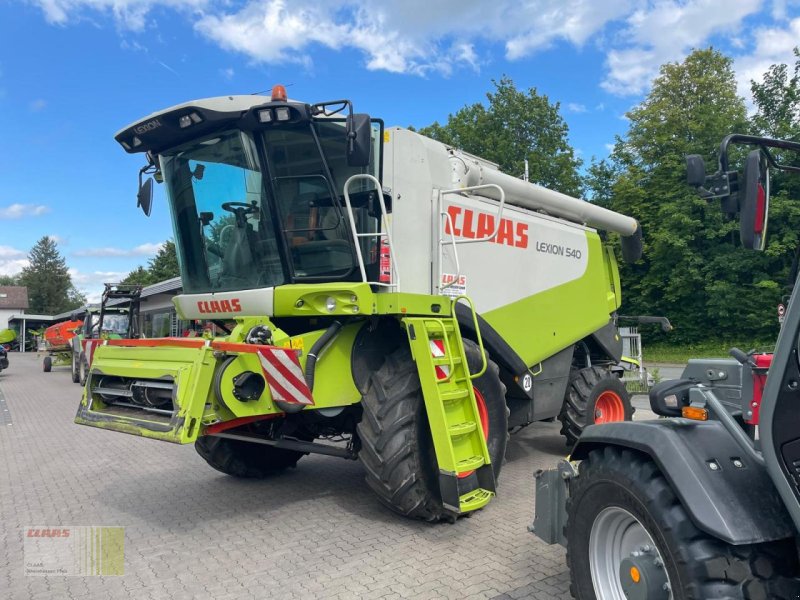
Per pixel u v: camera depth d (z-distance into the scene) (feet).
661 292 91.76
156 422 13.55
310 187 15.70
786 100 77.30
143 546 14.58
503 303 19.90
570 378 23.77
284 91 15.23
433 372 14.32
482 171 19.63
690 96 95.30
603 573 9.60
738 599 7.52
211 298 17.16
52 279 303.68
